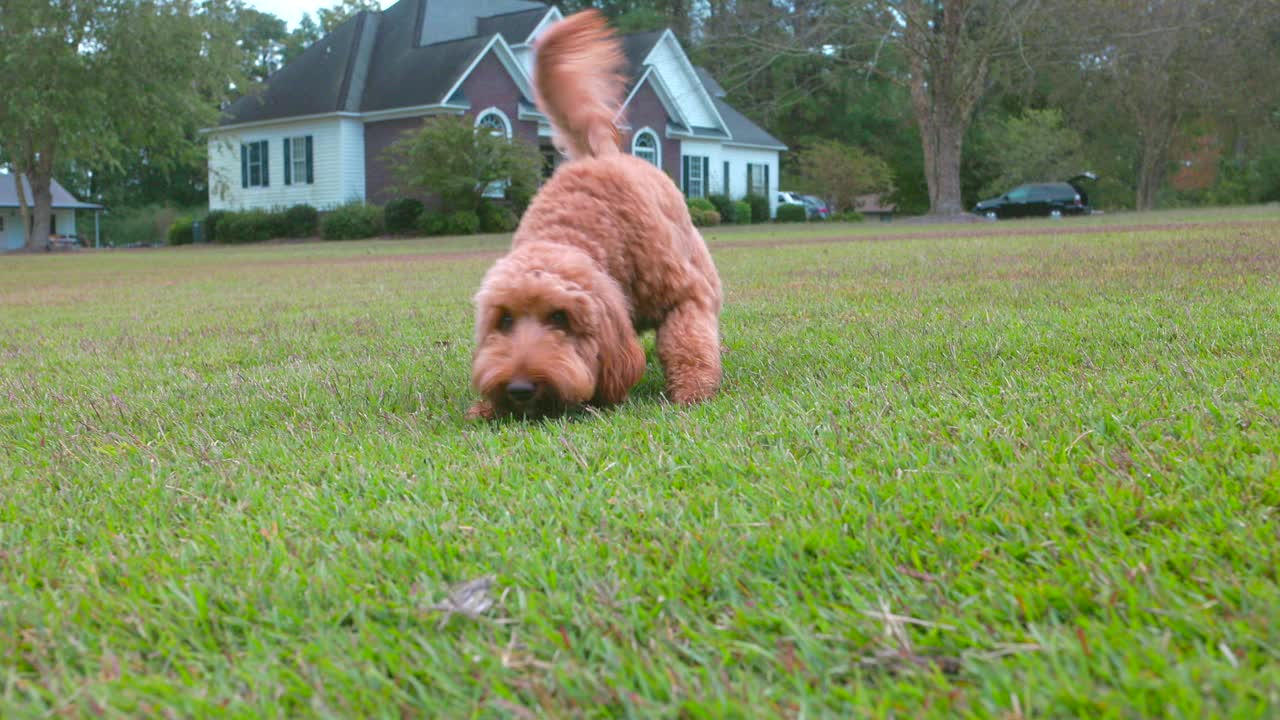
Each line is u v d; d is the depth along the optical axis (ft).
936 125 95.86
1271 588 4.74
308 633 5.24
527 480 7.71
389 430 10.14
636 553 5.98
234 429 10.74
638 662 4.61
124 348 18.52
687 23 124.06
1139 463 6.70
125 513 7.60
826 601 5.24
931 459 7.30
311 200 107.96
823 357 12.86
